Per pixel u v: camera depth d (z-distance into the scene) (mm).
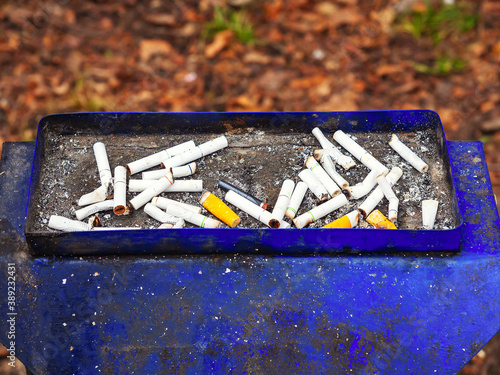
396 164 488
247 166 488
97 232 421
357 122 499
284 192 461
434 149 491
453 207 452
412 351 411
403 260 439
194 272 435
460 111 725
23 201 465
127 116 494
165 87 751
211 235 428
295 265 438
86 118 493
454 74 758
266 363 410
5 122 720
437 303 424
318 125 503
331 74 762
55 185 476
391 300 426
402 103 733
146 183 469
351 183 479
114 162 490
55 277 433
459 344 412
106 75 760
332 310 423
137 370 409
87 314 422
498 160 687
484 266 435
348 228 424
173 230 423
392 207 456
